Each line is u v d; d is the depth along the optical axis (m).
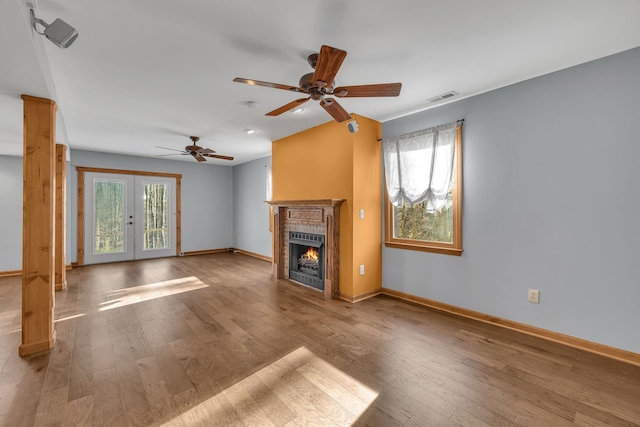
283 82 2.93
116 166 6.62
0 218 5.32
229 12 1.90
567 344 2.71
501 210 3.11
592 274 2.58
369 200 4.12
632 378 2.19
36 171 2.55
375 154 4.20
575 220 2.66
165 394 1.99
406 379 2.18
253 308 3.68
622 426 1.72
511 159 3.03
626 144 2.41
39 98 2.55
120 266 6.20
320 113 3.88
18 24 1.58
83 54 2.38
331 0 1.79
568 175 2.69
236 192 8.27
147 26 2.03
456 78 2.88
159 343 2.73
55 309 3.61
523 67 2.67
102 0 1.76
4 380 2.13
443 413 1.83
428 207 3.61
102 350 2.59
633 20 2.00
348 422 1.75
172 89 3.09
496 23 2.03
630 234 2.40
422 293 3.84
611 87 2.47
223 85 3.00
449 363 2.40
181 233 7.56
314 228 4.52
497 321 3.15
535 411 1.85
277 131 4.76
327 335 2.91
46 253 2.59
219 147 6.02
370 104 3.57
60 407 1.85
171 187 7.43
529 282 2.93
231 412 1.83
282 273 5.19
